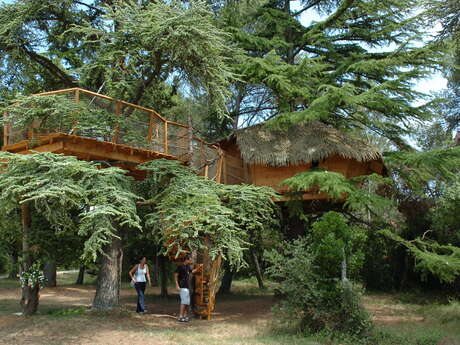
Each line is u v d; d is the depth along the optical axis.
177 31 11.33
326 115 13.59
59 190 8.48
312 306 9.27
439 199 18.48
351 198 12.31
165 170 11.70
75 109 10.10
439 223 18.09
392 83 13.13
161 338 9.18
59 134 10.05
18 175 9.12
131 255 20.02
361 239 12.16
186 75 13.79
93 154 10.89
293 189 13.82
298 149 13.97
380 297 19.33
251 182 14.74
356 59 16.42
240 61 15.70
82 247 12.25
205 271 12.91
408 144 16.41
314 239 9.74
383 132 16.45
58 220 10.17
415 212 20.44
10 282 26.30
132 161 11.70
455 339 9.18
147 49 12.52
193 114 19.98
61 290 21.62
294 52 19.45
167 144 12.51
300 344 8.42
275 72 14.97
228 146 15.48
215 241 10.28
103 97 10.96
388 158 14.39
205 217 9.73
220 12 16.50
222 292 21.61
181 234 9.58
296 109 19.66
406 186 20.50
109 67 12.21
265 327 10.59
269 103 22.27
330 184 12.00
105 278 12.52
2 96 15.20
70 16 14.98
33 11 13.57
